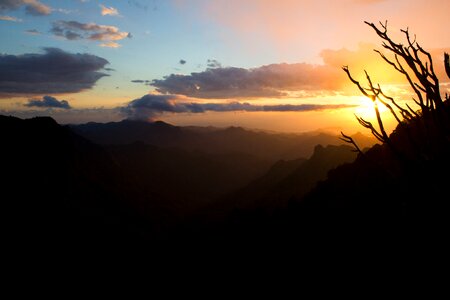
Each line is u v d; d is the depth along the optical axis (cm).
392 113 227
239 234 4306
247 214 5072
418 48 231
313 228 2119
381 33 246
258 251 3028
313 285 1278
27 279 5675
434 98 209
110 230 9175
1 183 8525
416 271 219
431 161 202
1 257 6056
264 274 2267
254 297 1978
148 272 5612
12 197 8212
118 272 6297
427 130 211
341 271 1060
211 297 2784
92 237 8212
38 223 7712
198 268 4144
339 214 1686
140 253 7806
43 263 6306
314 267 1466
